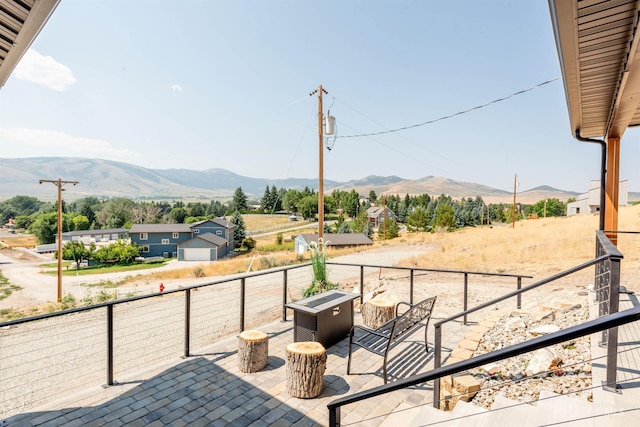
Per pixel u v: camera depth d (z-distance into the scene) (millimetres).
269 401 3316
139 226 57812
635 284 6531
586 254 12672
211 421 2994
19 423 2912
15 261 55938
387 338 4043
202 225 56781
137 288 21188
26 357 7652
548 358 3082
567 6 1865
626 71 2717
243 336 3975
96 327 9922
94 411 3109
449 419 2400
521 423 2160
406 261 16875
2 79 2512
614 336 2230
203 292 13984
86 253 49969
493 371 3264
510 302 6688
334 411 2092
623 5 1917
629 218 19875
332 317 4680
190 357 4273
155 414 3080
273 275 16938
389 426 2863
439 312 6344
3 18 1889
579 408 2250
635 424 1923
